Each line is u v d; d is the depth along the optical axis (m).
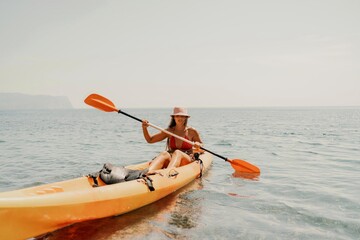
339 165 8.24
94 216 3.83
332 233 3.69
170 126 6.36
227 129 23.66
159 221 4.02
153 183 4.73
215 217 4.21
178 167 5.71
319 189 5.68
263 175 6.96
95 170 7.46
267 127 25.88
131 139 15.93
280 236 3.60
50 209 3.35
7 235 3.11
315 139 15.38
